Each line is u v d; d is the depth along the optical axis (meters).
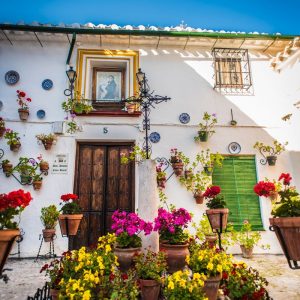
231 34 7.23
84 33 6.95
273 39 7.36
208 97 7.32
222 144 7.06
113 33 6.98
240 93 7.42
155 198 4.34
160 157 6.80
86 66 7.22
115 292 2.88
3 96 6.77
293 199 2.97
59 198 6.34
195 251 3.70
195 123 7.11
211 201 4.82
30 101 6.74
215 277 3.22
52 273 3.38
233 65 7.66
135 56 7.38
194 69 7.49
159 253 3.68
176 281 2.90
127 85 7.20
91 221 6.51
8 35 6.98
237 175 7.02
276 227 2.76
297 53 6.97
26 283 4.32
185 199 6.61
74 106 6.68
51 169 6.48
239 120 7.24
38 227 6.15
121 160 6.77
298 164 7.00
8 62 6.98
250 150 7.10
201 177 6.75
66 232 4.66
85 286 2.95
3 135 6.52
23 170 6.31
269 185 4.41
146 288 3.27
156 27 7.52
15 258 5.92
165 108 7.13
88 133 6.79
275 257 6.17
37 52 7.14
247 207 6.86
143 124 6.89
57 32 6.87
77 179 6.71
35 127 6.67
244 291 3.13
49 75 7.02
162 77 7.33
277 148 7.06
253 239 6.39
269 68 7.64
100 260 3.33
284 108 7.36
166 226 4.13
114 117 6.93
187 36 7.21
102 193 6.68
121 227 4.20
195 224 6.41
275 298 3.74
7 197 2.90
